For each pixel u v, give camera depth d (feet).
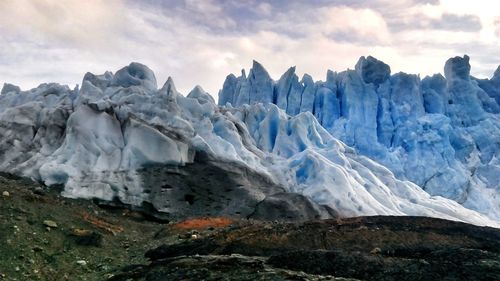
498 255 71.51
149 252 80.89
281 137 177.88
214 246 81.25
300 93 241.96
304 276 61.62
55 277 66.03
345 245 82.12
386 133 222.69
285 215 129.29
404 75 236.84
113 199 122.93
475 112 238.27
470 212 167.84
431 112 233.96
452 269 65.10
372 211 139.33
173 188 129.59
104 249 82.28
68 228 86.48
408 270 66.13
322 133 186.60
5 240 73.41
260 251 79.77
